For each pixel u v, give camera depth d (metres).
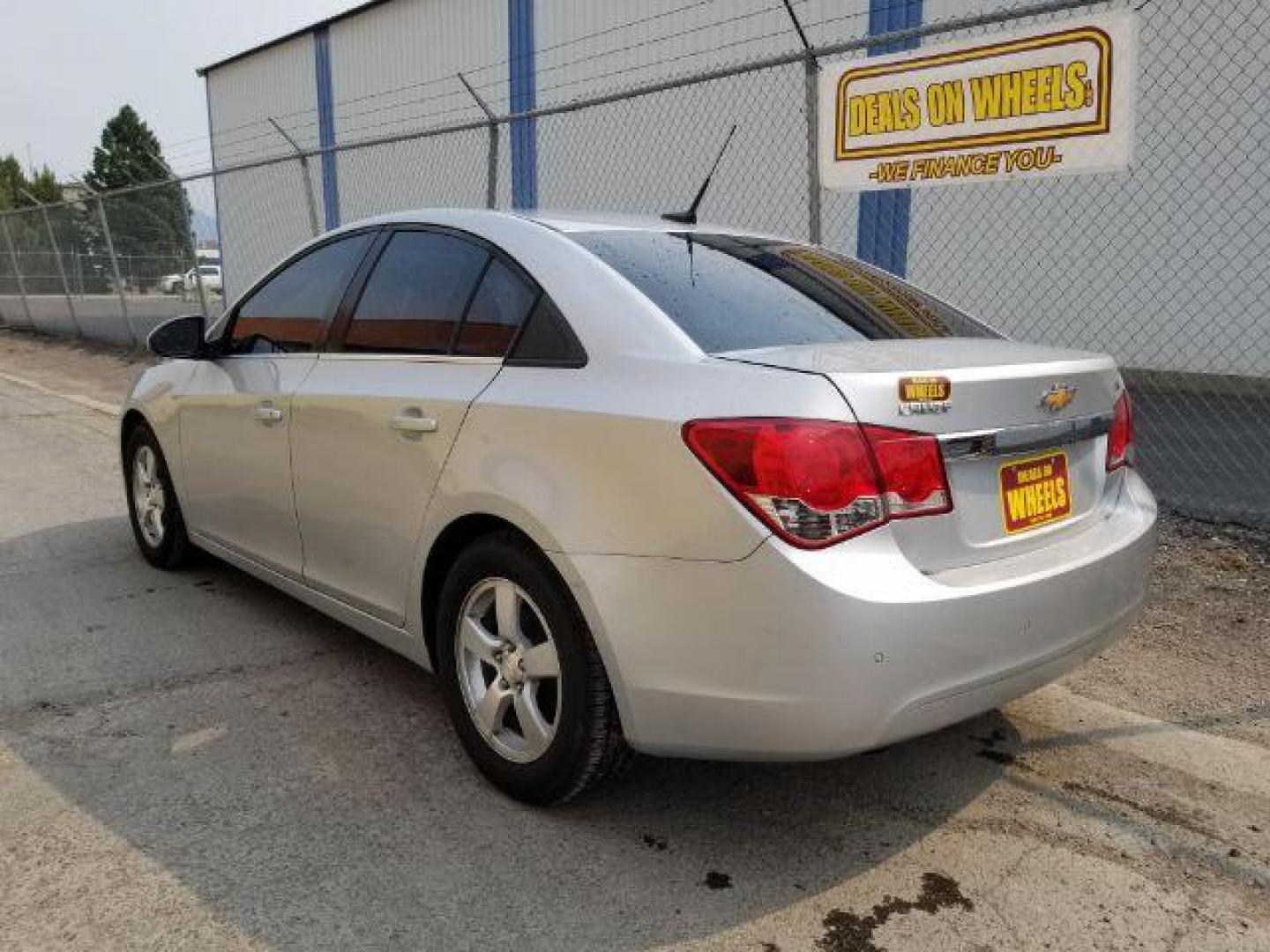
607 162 14.38
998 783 2.96
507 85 16.23
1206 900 2.45
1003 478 2.51
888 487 2.25
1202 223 9.53
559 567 2.50
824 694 2.18
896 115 5.49
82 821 2.69
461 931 2.30
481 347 2.94
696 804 2.83
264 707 3.38
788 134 11.77
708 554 2.26
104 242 15.77
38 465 7.17
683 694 2.33
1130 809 2.83
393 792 2.86
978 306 10.83
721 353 2.48
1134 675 3.66
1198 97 9.39
